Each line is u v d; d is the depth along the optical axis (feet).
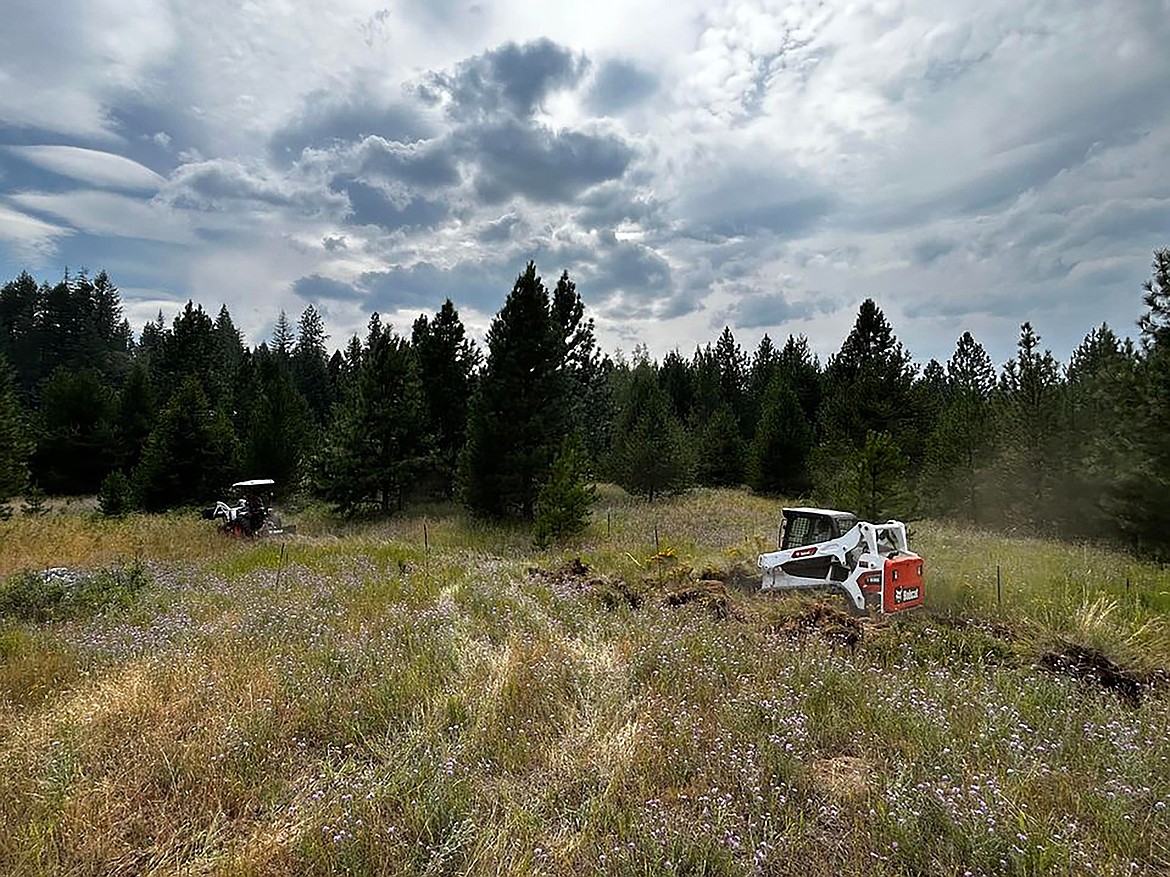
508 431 70.79
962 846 12.11
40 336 229.66
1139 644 25.94
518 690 20.07
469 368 89.40
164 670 21.34
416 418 80.64
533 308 72.54
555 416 73.72
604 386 107.76
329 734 17.97
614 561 45.03
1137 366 52.95
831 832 13.14
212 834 13.05
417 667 21.79
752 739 16.67
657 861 11.69
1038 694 19.99
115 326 285.84
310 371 204.54
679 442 90.94
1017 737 16.30
